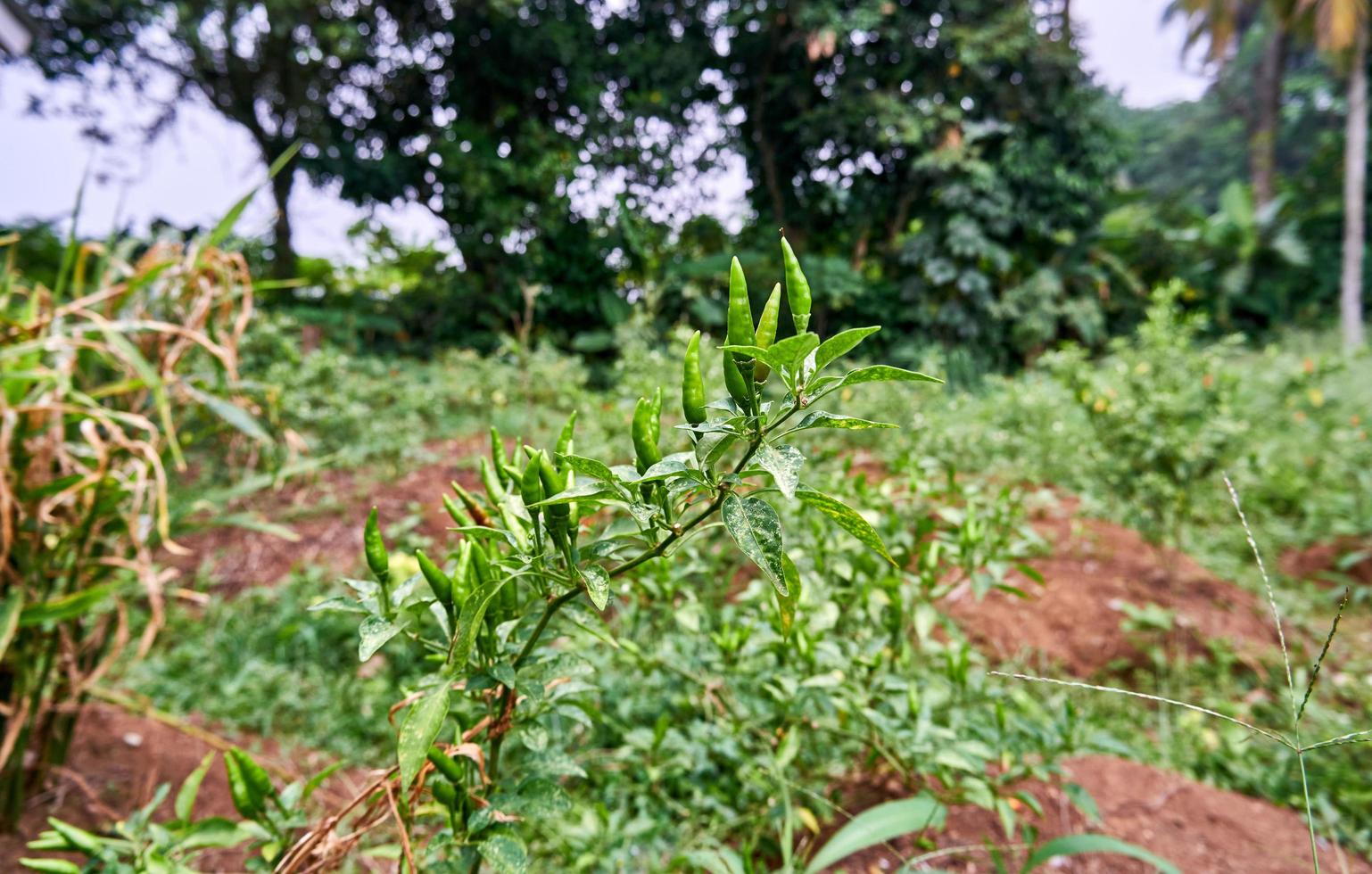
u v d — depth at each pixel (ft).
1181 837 5.96
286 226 41.09
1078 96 43.57
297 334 31.14
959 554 6.05
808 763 6.44
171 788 6.59
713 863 5.01
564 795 3.23
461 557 2.93
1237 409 14.37
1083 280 43.57
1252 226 47.91
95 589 5.22
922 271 42.68
